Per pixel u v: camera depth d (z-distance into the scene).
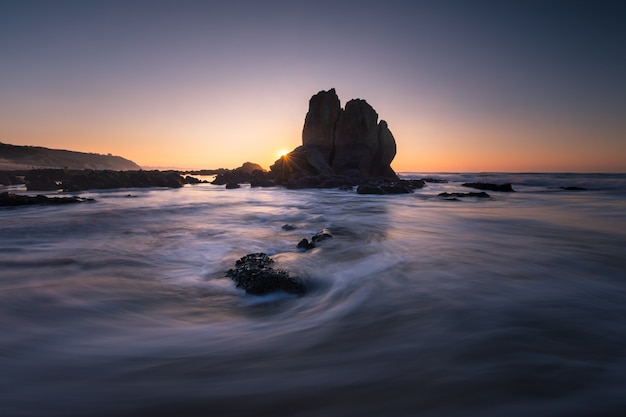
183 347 4.26
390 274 7.98
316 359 3.84
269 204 25.91
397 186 36.03
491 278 7.49
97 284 7.09
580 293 6.35
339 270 8.44
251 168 74.81
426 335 4.54
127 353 4.05
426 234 13.50
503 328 4.70
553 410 2.80
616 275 7.65
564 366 3.56
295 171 47.88
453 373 3.43
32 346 4.17
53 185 38.06
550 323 4.88
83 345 4.27
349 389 3.13
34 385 3.22
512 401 2.93
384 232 14.02
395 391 3.09
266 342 4.43
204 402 2.93
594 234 13.32
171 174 53.16
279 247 11.54
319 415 2.74
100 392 3.10
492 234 13.48
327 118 51.06
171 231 14.60
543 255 9.79
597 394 3.04
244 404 2.89
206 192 38.19
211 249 11.16
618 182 57.47
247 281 7.18
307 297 6.84
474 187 45.66
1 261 9.10
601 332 4.52
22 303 5.58
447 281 7.30
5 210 20.70
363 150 50.44
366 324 5.09
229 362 3.78
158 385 3.23
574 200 29.30
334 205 25.31
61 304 5.70
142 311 5.78
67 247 11.14
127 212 20.47
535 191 41.78
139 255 10.16
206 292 7.00
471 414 2.76
